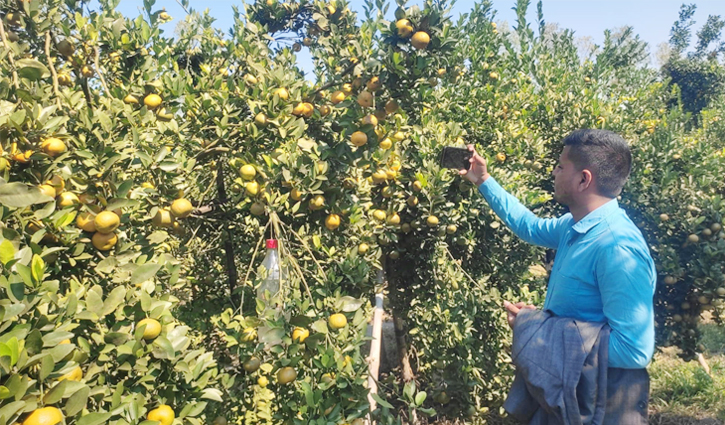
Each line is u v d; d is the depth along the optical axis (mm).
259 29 3316
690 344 4449
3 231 1282
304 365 2105
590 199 1791
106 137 1742
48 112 1604
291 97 2580
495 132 4793
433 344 3623
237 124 2516
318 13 3428
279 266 2252
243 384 2398
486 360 3758
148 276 1572
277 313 2088
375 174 2951
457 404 3758
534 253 3996
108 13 2689
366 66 2211
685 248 4293
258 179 2443
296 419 1954
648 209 4465
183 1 3441
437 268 3764
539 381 1626
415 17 2119
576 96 6008
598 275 1665
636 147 4973
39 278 1221
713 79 17984
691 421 4066
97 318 1353
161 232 1913
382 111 2461
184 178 2453
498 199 2609
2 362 1008
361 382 1937
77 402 1128
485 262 4035
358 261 2539
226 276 3559
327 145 2561
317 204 2453
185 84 2695
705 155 4805
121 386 1361
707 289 4070
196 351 1596
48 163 1579
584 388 1588
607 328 1617
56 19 2104
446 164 2721
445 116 4594
